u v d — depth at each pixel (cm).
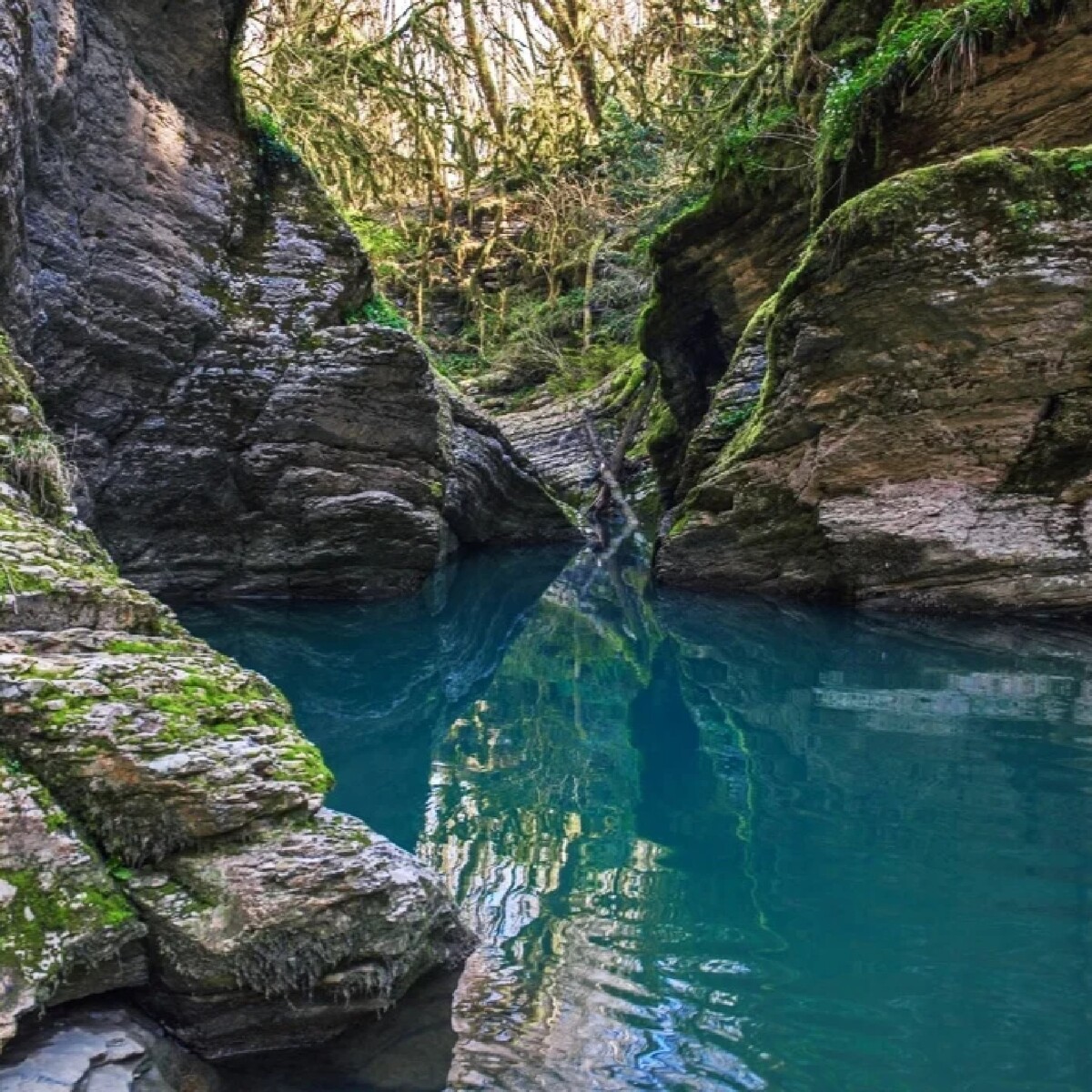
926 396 803
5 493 391
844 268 805
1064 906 347
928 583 833
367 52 1593
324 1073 259
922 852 393
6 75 588
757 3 1562
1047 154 748
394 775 514
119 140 800
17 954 235
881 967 312
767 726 574
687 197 1753
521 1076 258
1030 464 786
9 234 618
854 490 852
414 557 1010
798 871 382
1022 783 459
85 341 792
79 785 264
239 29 904
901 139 930
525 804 468
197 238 884
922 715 569
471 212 2428
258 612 925
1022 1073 260
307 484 948
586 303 2225
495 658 796
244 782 280
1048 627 770
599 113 2269
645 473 1753
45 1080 223
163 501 899
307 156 1625
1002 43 857
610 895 367
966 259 761
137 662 301
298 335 938
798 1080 257
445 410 1212
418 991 297
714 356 1335
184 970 254
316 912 264
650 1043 273
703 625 855
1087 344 746
